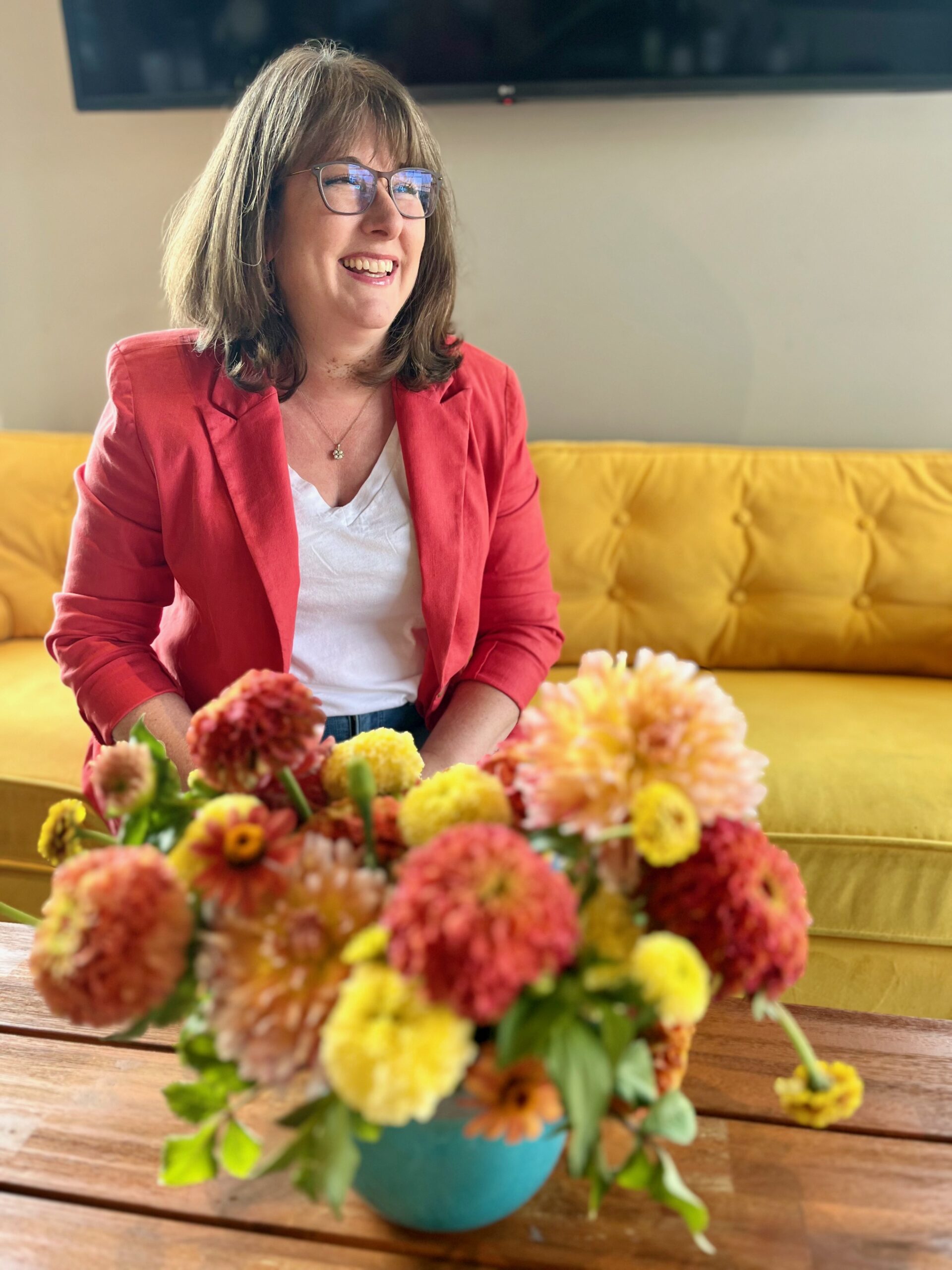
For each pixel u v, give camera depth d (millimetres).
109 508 1186
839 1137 718
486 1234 640
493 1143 578
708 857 498
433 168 1155
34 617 2102
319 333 1163
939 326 2141
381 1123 485
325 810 580
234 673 1218
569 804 484
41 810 1538
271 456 1151
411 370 1233
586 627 1985
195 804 591
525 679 1301
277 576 1150
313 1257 625
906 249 2109
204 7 2072
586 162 2154
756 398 2240
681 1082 750
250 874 481
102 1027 475
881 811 1438
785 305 2178
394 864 539
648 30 1989
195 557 1173
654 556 1955
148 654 1226
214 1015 468
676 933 507
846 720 1683
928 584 1888
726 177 2125
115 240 2348
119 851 503
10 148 2322
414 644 1291
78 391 2467
